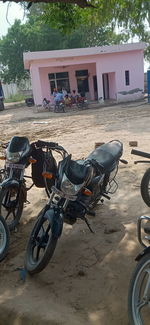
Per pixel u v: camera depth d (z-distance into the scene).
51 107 23.58
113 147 5.23
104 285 3.54
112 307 3.21
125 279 3.59
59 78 26.34
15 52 35.91
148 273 2.69
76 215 3.92
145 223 4.79
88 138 11.31
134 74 26.00
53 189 3.81
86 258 4.05
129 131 11.81
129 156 8.25
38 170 4.78
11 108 29.02
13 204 4.66
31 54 23.66
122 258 3.98
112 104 23.47
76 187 3.69
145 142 9.71
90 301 3.32
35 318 3.13
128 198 5.77
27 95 40.16
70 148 9.92
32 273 3.71
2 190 4.42
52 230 3.50
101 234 4.61
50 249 3.49
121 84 25.95
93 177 4.27
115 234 4.56
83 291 3.48
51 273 3.81
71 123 15.70
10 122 18.70
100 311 3.17
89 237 4.55
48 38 34.50
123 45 24.84
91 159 4.57
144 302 2.67
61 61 24.59
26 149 4.58
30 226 4.99
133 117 15.52
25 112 24.03
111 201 5.70
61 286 3.58
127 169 7.22
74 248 4.30
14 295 3.48
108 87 27.36
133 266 3.80
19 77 38.06
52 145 4.80
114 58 25.34
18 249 4.37
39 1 5.77
